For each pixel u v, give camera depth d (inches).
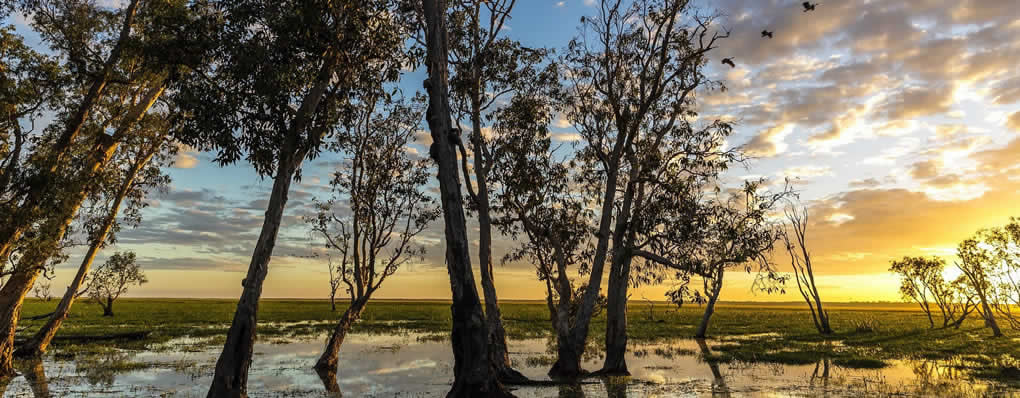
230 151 565.0
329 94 629.6
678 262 775.7
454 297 538.0
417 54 637.3
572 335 786.2
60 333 1450.5
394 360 978.7
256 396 609.3
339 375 780.6
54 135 783.7
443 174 559.8
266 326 1961.1
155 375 760.3
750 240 756.0
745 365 925.2
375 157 912.9
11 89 713.6
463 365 524.1
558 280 863.1
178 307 3563.0
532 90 872.9
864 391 649.6
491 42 837.2
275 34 585.0
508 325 2113.7
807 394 627.5
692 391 647.1
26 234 721.6
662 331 1852.9
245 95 562.9
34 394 611.5
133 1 791.1
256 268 546.9
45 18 772.0
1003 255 1476.4
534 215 880.3
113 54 778.2
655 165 800.3
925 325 2272.4
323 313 2925.7
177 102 569.0
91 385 673.0
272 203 564.7
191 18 616.7
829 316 3115.2
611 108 863.1
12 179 714.2
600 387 676.1
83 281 974.4
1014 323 1624.0
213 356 1005.2
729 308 5132.9
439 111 574.2
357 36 607.8
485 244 764.6
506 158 875.4
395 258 911.7
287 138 577.9
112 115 833.5
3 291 737.0
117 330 1604.3
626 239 820.6
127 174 885.8
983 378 765.9
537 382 702.5
